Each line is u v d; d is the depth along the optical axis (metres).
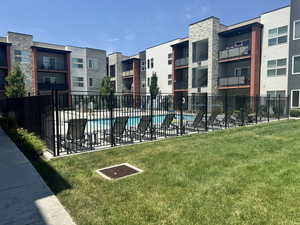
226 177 3.78
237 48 19.03
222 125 11.09
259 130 9.20
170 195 3.10
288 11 16.66
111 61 36.12
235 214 2.60
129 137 7.88
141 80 32.78
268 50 17.89
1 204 2.85
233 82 19.38
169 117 8.70
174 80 25.09
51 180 3.68
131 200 2.95
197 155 5.22
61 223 2.41
